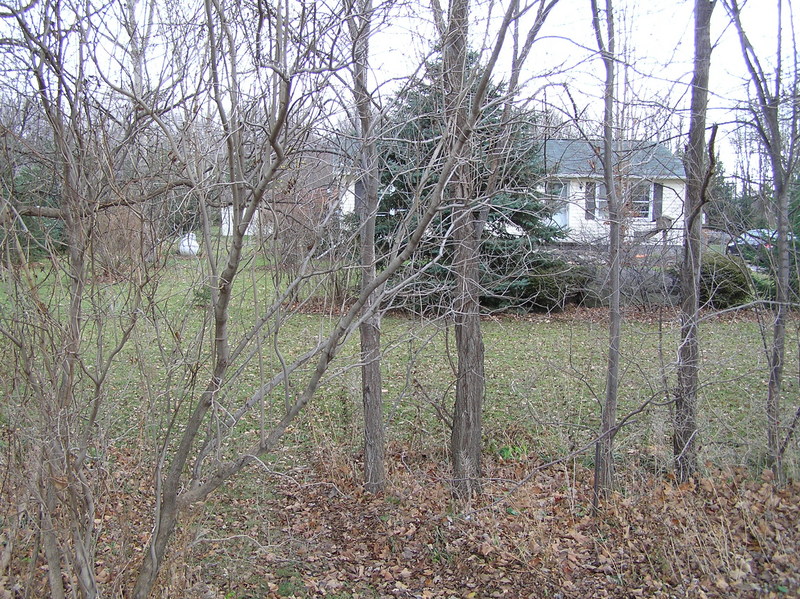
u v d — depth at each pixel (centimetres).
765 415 597
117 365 495
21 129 330
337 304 598
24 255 324
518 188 555
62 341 327
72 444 341
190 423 354
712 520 535
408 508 623
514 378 973
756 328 750
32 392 329
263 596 487
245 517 597
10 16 305
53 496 331
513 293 1359
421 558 548
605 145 598
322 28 342
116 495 409
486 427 791
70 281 336
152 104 367
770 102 579
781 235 582
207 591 463
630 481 623
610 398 621
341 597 494
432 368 973
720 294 803
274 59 333
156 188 387
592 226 952
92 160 336
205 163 385
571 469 688
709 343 770
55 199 359
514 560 538
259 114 388
